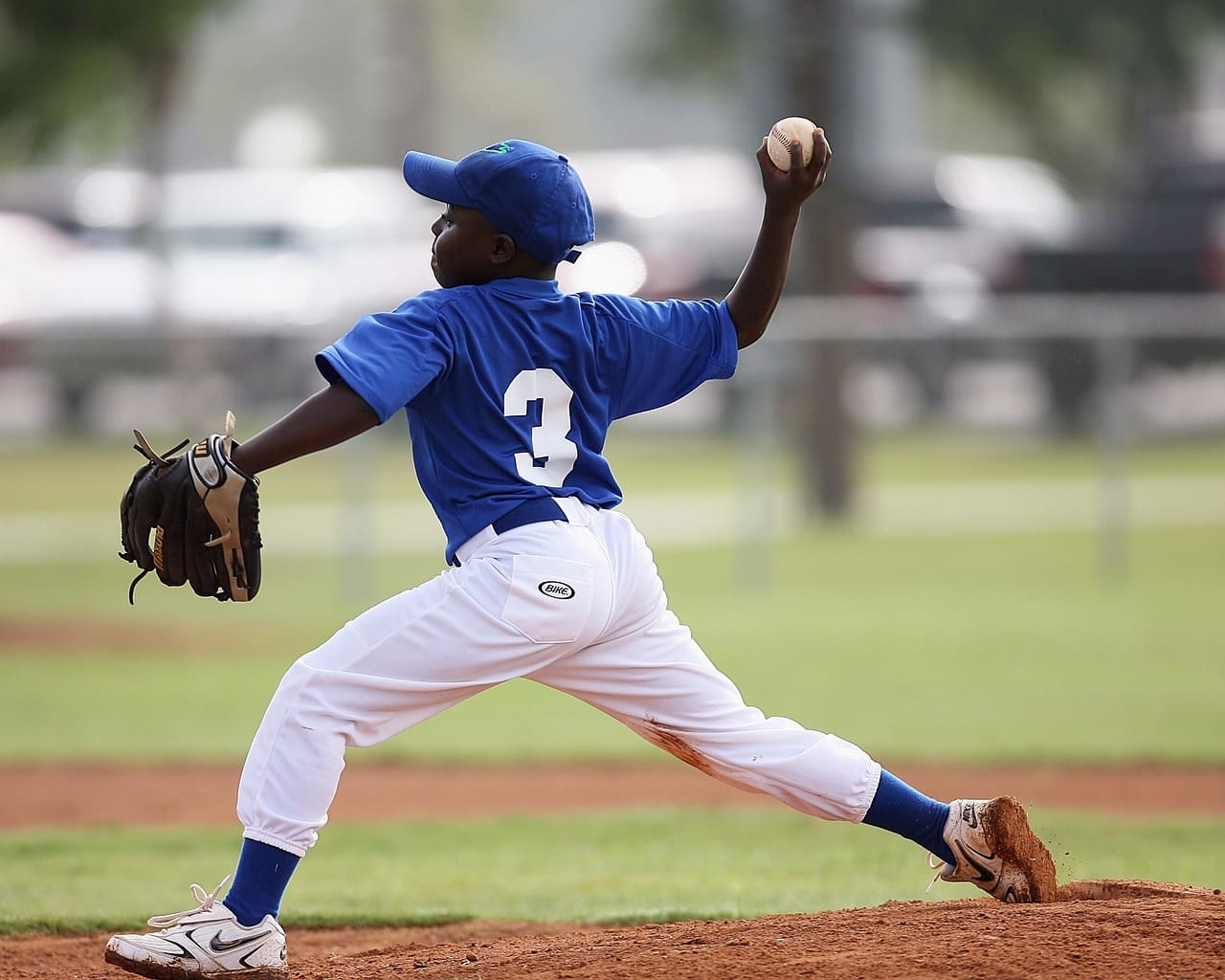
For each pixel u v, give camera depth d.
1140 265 74.25
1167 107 83.00
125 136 57.12
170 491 12.77
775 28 60.66
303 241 81.75
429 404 13.39
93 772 28.17
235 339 55.47
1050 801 25.02
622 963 12.99
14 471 53.94
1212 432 66.00
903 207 76.81
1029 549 54.38
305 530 53.19
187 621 43.25
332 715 12.98
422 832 24.17
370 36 180.12
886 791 14.22
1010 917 13.52
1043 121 74.25
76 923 17.98
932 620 41.72
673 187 80.44
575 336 13.79
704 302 14.77
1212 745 28.55
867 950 12.80
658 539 55.88
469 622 12.98
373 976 13.71
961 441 67.12
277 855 12.99
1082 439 66.00
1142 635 39.31
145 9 47.84
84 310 73.25
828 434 59.34
